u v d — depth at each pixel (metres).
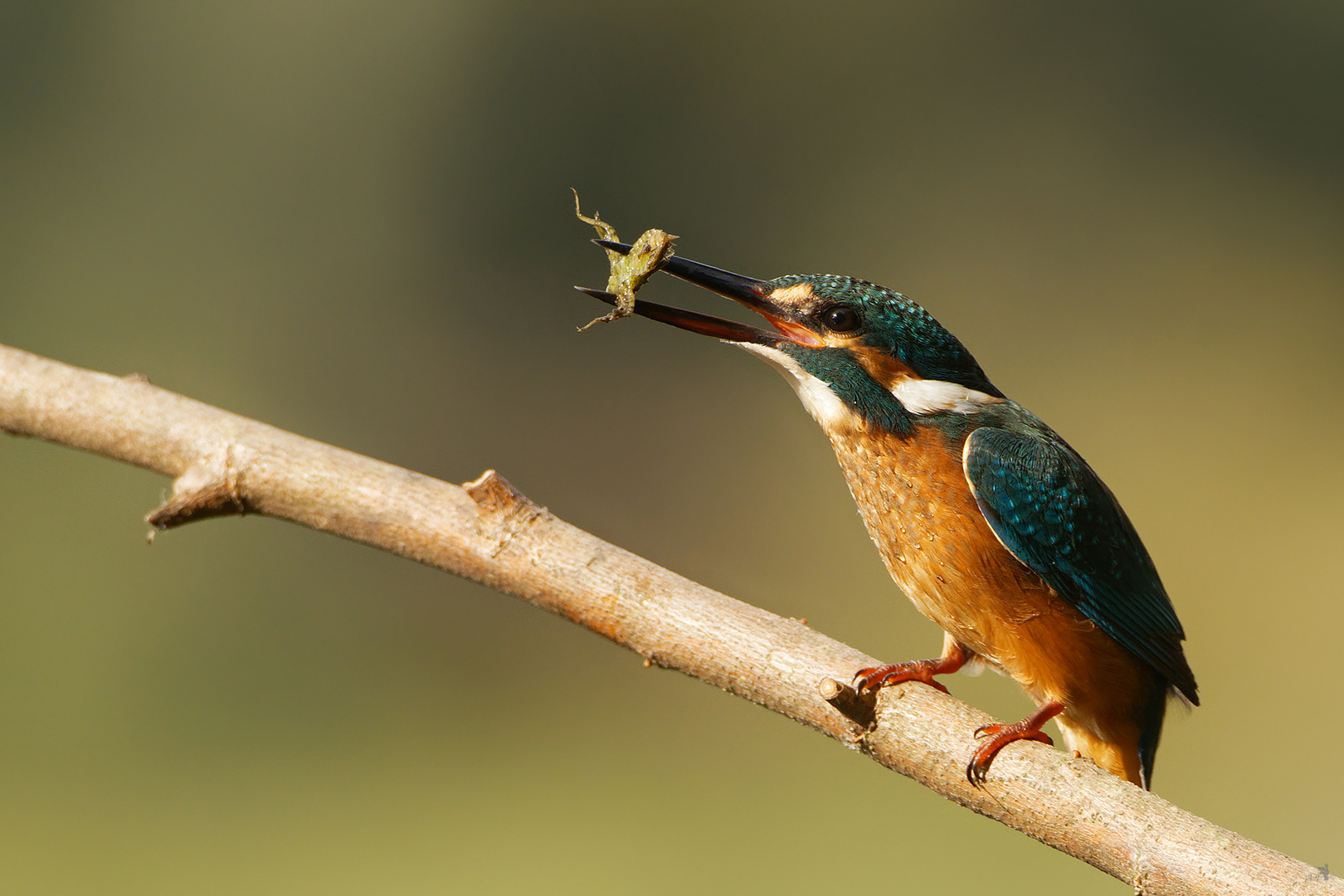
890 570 4.02
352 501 3.95
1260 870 3.93
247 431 3.95
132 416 3.95
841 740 3.96
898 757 3.96
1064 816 3.95
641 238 4.02
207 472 3.95
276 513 3.95
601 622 3.96
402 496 3.95
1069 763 3.95
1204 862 3.94
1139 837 3.94
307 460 3.95
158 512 3.95
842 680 3.96
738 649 3.96
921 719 3.96
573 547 3.96
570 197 8.29
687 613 3.96
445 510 3.96
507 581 3.96
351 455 3.96
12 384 3.96
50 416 3.96
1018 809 3.95
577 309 8.00
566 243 8.21
